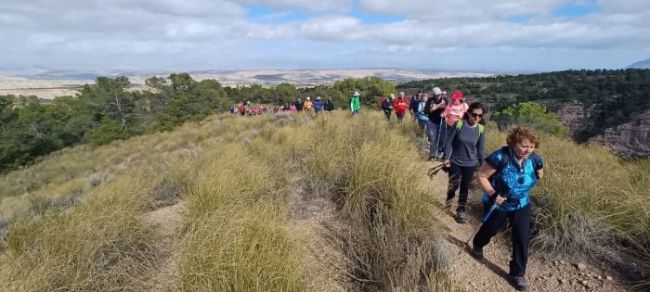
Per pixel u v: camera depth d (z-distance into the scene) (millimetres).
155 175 6508
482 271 3492
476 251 3664
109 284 2885
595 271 3459
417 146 8438
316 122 11711
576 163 6023
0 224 4648
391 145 5539
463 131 4387
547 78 75562
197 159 7547
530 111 27016
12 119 43344
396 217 3795
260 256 2730
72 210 4039
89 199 4496
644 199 3980
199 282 2633
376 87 53188
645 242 3646
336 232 3914
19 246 3305
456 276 3268
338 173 5066
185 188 5793
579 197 4152
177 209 4938
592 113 49938
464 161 4410
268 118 21125
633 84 54594
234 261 2646
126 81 47344
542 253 3787
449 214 4746
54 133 41594
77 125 43156
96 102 45375
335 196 4789
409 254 3293
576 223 3854
